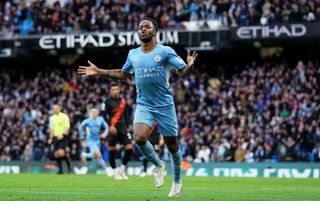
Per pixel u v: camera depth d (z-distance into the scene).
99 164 29.48
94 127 25.73
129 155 20.67
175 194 10.95
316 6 34.19
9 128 36.28
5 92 39.47
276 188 15.33
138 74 10.87
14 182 18.03
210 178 23.36
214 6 35.75
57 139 26.31
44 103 37.97
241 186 16.75
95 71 11.23
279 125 30.45
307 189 14.62
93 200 9.95
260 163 27.66
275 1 34.56
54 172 30.75
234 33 34.56
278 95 32.88
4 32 38.78
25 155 34.16
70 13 38.09
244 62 37.66
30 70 41.12
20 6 39.97
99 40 36.50
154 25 10.86
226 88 35.03
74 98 37.00
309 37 33.56
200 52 37.69
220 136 31.02
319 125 30.73
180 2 36.47
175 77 35.72
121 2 37.38
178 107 33.75
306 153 29.12
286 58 36.97
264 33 34.12
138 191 12.77
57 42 37.22
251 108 32.75
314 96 32.28
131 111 34.78
